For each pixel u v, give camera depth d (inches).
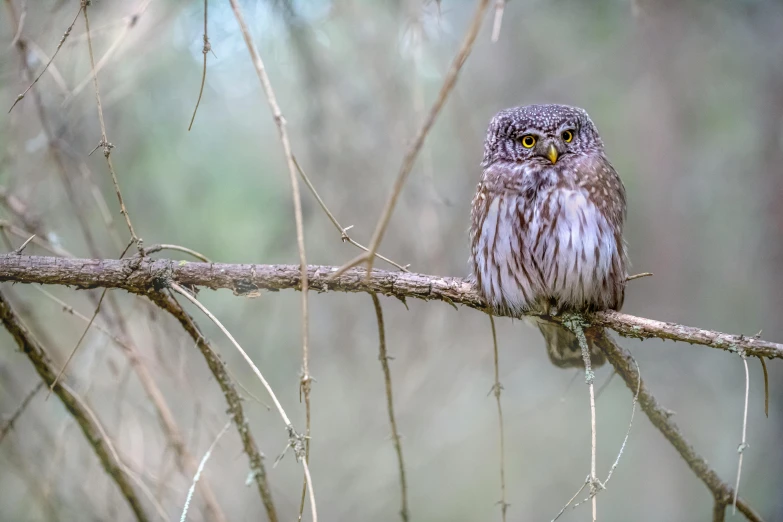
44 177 322.3
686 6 478.6
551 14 490.0
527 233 292.8
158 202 406.3
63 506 313.0
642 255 612.1
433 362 456.1
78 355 320.8
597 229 291.3
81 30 299.0
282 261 403.9
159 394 292.5
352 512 489.4
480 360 499.5
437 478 565.3
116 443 280.7
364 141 381.4
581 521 578.6
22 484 387.9
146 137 392.8
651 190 590.2
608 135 577.3
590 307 291.0
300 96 388.5
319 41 363.3
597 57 522.9
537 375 595.5
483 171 315.6
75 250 372.2
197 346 247.0
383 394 476.1
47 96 311.7
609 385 621.0
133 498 280.8
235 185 428.8
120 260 237.5
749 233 563.5
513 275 292.8
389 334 438.6
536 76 520.4
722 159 561.3
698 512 584.1
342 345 435.5
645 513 589.0
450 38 390.6
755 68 519.8
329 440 493.0
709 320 596.1
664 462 602.5
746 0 469.1
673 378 610.2
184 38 360.8
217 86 402.9
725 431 582.2
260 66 187.5
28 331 252.8
